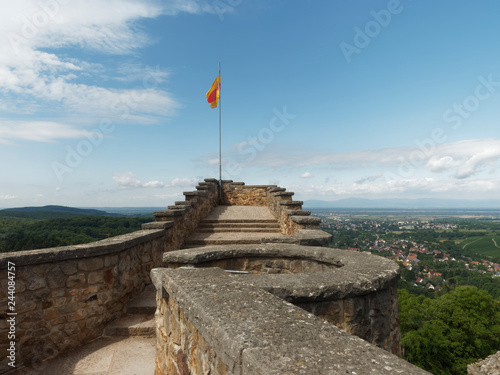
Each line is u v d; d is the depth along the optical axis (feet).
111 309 14.85
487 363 34.19
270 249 14.15
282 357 4.24
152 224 21.91
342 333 5.18
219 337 5.27
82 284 13.64
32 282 12.29
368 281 8.91
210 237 30.07
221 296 7.02
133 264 17.22
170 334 8.95
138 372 11.63
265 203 53.57
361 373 3.84
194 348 7.04
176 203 31.89
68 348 13.08
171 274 9.28
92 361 12.34
